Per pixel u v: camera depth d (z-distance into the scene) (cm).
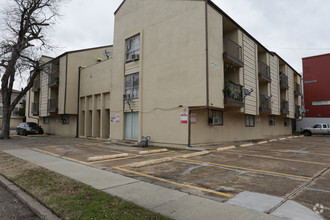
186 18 1330
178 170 731
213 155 1052
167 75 1402
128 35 1723
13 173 676
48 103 2647
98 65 2136
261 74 1869
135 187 537
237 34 1591
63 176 631
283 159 929
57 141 1830
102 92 2050
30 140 1923
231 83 1438
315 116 3325
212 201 439
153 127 1468
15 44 1975
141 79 1577
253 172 697
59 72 2478
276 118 2630
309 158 952
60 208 405
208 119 1430
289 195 476
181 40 1345
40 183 565
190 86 1273
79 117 2347
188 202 435
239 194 483
